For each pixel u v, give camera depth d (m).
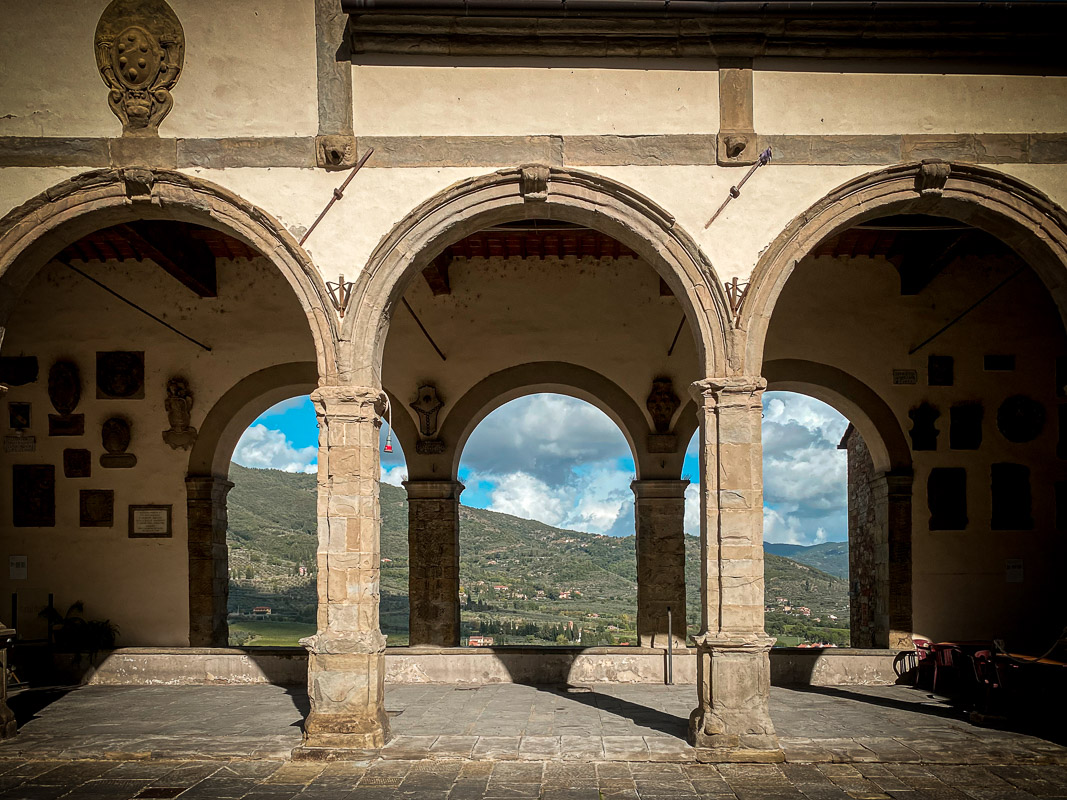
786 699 12.79
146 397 16.12
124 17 10.76
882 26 10.52
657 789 8.45
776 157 10.64
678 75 10.73
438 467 15.85
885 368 15.80
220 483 16.17
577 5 10.30
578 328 16.16
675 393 15.93
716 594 9.98
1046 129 10.77
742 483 10.06
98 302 16.23
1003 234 10.98
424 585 15.59
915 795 8.29
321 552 10.10
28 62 10.76
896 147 10.69
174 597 15.80
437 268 14.89
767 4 10.34
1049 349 15.79
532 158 10.62
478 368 16.11
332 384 10.34
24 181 10.67
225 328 16.17
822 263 15.98
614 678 14.17
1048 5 10.38
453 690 13.46
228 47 10.77
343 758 9.45
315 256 10.52
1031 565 15.45
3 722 10.42
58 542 15.93
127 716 11.70
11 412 16.11
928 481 15.59
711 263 10.43
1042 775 8.89
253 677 14.47
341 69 10.70
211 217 10.67
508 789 8.44
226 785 8.63
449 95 10.69
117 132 10.70
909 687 13.92
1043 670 10.64
